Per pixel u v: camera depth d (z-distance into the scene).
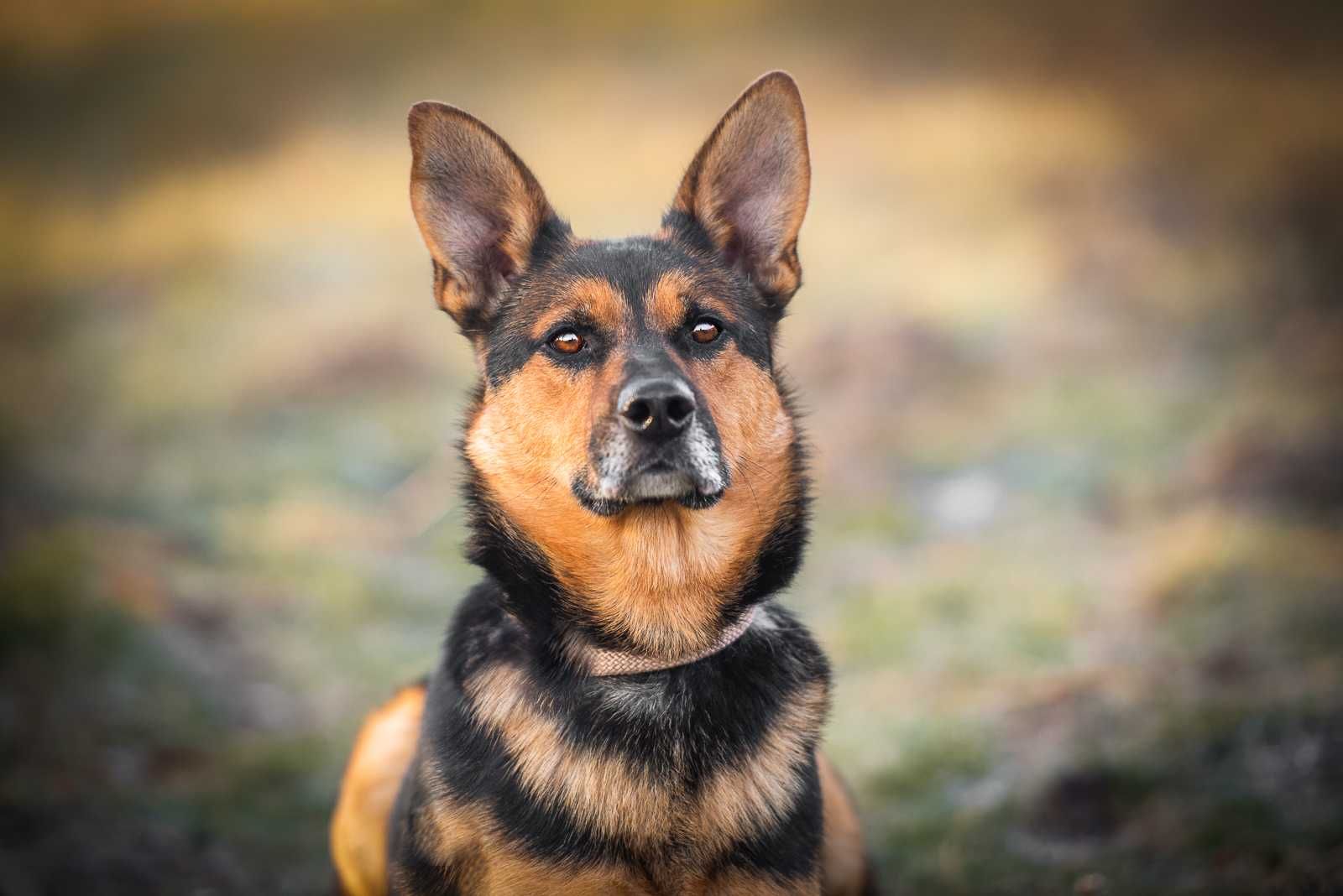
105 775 6.30
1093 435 11.34
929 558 9.21
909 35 24.34
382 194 20.84
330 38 26.78
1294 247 16.25
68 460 12.02
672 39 25.47
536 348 3.88
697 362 3.87
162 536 9.80
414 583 9.32
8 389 14.81
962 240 17.12
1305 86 20.70
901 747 6.36
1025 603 8.02
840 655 7.68
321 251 18.86
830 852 4.33
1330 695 6.04
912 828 5.64
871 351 13.19
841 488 10.69
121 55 26.66
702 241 4.23
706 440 3.67
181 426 13.24
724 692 3.72
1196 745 5.84
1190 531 8.44
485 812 3.53
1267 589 7.56
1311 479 9.20
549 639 3.77
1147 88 21.58
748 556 3.85
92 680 7.18
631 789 3.56
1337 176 17.95
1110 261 16.16
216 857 5.68
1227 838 5.12
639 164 20.39
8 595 7.62
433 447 12.30
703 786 3.60
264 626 8.42
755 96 4.19
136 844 5.67
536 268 4.09
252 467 11.80
